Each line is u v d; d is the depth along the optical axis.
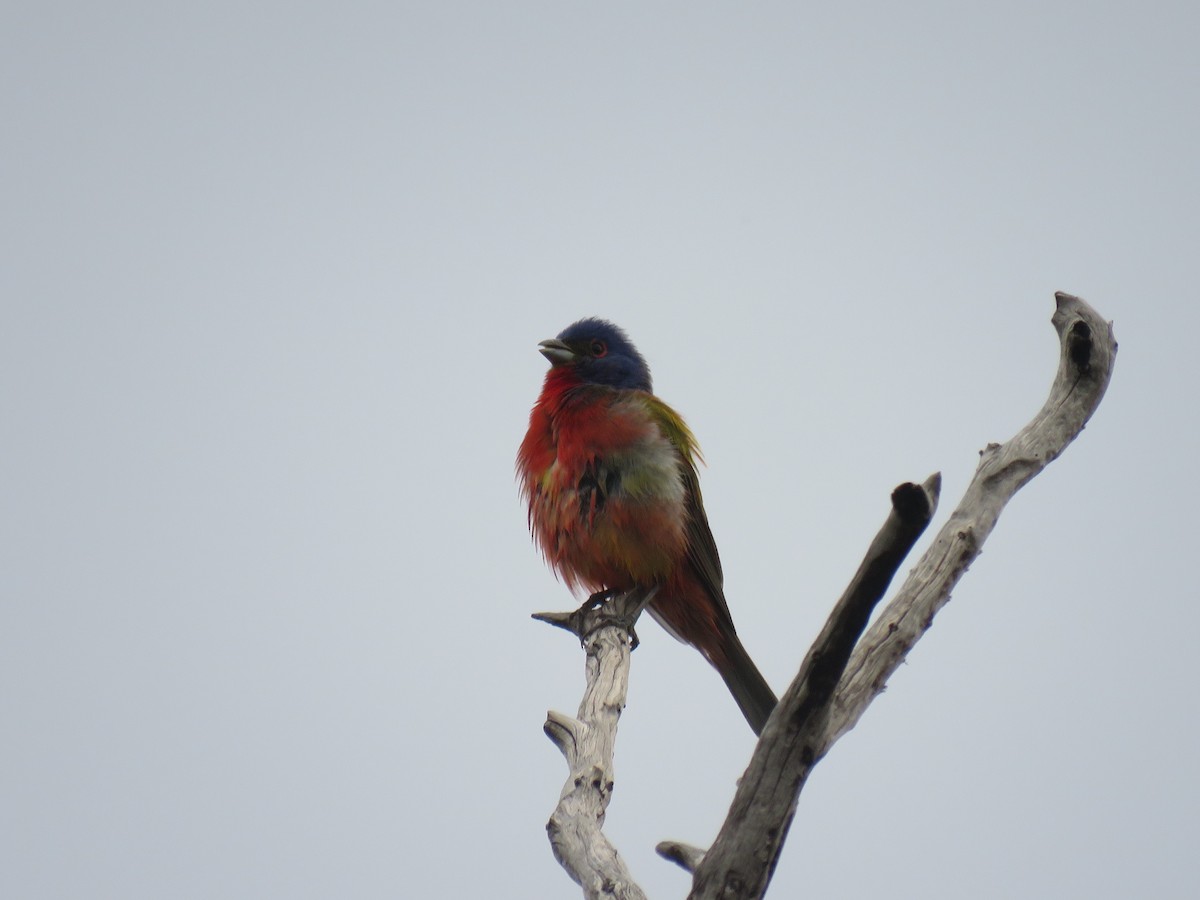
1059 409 10.05
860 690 8.86
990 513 9.68
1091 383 10.05
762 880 8.15
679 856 9.30
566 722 9.85
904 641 9.09
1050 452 9.93
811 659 7.72
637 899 8.30
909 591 9.29
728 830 8.14
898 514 6.93
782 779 8.02
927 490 7.01
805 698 7.85
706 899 8.17
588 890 8.41
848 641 7.57
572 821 8.97
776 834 8.10
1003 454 9.89
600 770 9.40
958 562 9.44
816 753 7.99
